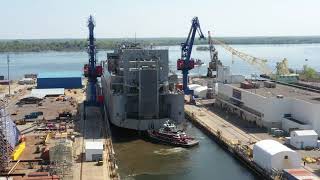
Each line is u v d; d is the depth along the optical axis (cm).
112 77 13900
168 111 13462
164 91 13512
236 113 15362
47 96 19625
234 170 9912
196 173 9719
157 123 12850
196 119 14688
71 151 9275
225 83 17175
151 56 13512
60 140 10144
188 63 18125
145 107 12862
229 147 11156
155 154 11125
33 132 12062
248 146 10800
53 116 14588
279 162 8919
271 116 12581
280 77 19938
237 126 13400
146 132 12812
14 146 9700
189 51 18188
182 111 13375
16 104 17300
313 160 9450
